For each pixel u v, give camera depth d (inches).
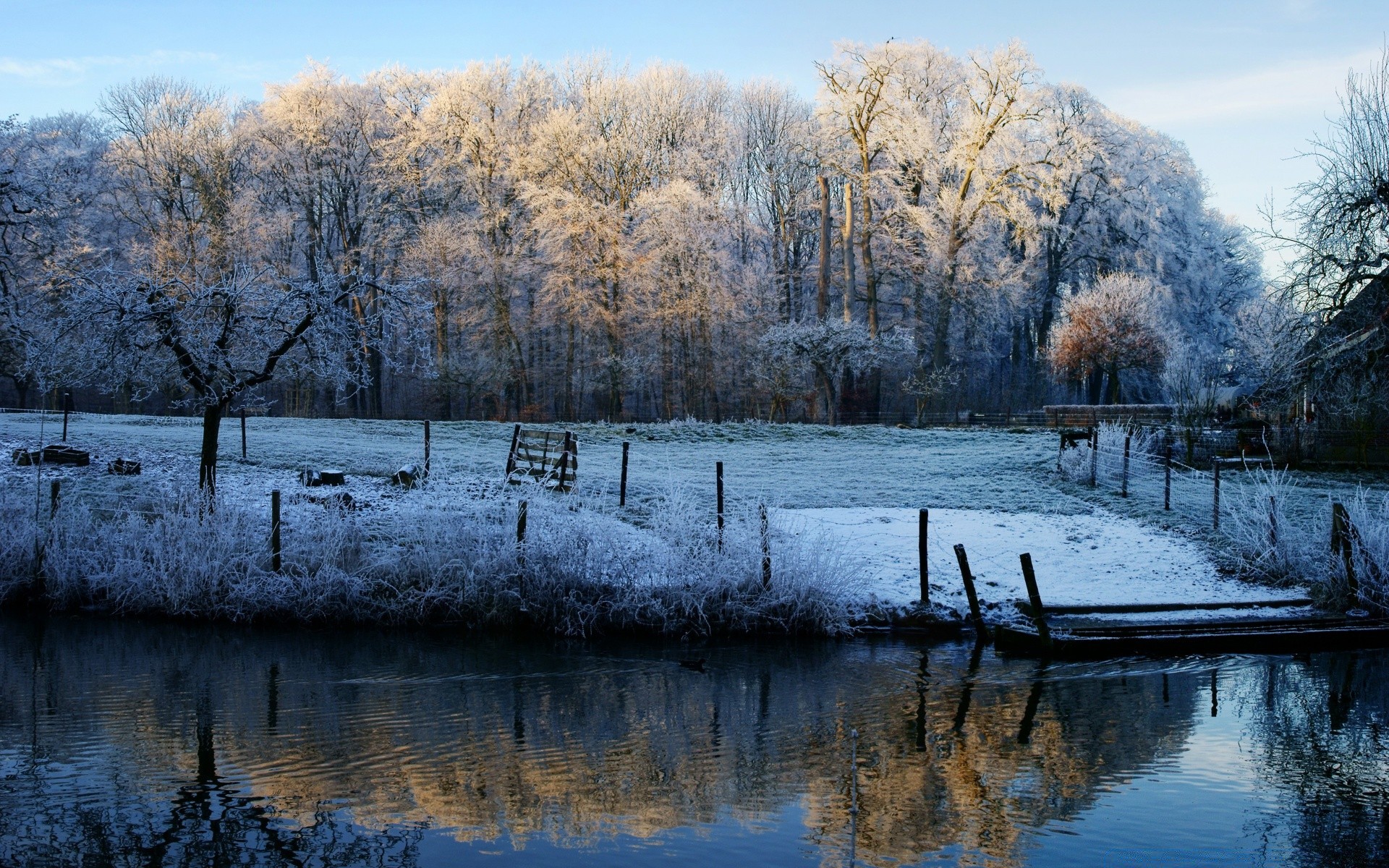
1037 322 2659.9
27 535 675.4
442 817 358.3
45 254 1230.9
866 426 1619.1
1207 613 666.8
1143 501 994.1
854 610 653.9
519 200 2044.8
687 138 2153.1
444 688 510.9
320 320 785.6
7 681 511.8
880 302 2162.9
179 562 648.4
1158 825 355.9
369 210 2130.9
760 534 645.9
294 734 440.8
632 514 872.9
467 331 2044.8
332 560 643.5
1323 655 591.5
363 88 2153.1
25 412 1453.0
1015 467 1200.8
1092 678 542.0
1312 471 1164.5
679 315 1972.2
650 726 457.4
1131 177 2364.7
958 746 434.6
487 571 628.7
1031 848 338.3
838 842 341.7
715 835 345.4
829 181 2162.9
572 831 349.1
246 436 1237.1
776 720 467.2
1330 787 390.9
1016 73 1957.4
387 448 1195.3
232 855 328.2
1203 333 2522.1
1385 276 1095.0
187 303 747.4
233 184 2101.4
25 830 343.3
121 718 456.4
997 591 711.7
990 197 1987.0
